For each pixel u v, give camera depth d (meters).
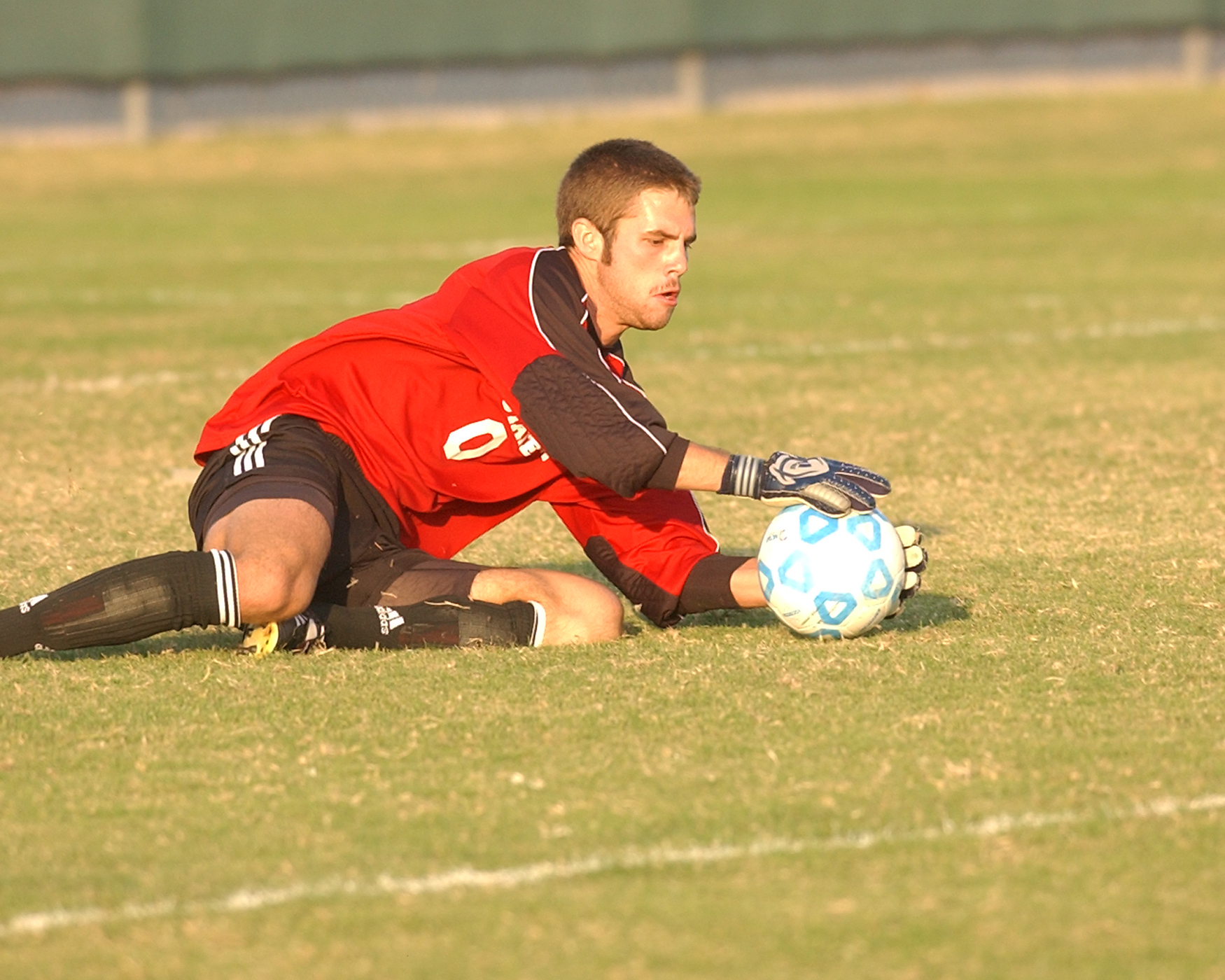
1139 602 17.27
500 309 15.84
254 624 15.45
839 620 15.70
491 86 102.62
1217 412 28.88
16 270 54.78
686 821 11.50
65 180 84.25
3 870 10.88
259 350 38.56
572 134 96.12
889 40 106.00
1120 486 23.39
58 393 33.00
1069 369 34.03
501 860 10.92
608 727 13.41
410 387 16.22
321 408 16.23
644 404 15.42
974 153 86.31
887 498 23.03
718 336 39.84
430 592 16.02
